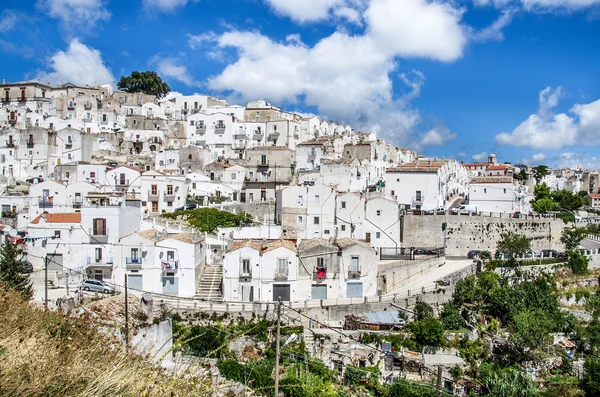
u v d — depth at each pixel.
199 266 66.50
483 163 189.12
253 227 83.19
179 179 96.19
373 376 48.56
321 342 53.25
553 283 80.94
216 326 51.88
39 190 83.00
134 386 13.55
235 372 37.59
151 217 86.06
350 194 86.81
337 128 152.50
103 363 14.36
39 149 114.25
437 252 84.69
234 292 61.41
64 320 18.23
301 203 87.06
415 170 97.12
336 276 64.00
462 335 60.34
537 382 54.94
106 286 58.84
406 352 54.25
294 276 62.22
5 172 115.25
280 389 39.91
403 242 88.75
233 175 110.06
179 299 58.59
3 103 146.38
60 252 64.88
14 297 19.08
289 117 152.62
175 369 17.44
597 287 84.19
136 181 95.50
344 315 59.72
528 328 58.47
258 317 55.44
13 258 49.72
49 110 141.75
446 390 47.72
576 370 57.62
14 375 12.55
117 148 126.81
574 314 76.12
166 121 134.38
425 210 90.81
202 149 117.25
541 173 194.12
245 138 131.12
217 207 94.69
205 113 134.00
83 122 135.38
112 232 65.00
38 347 14.21
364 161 113.94
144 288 62.91
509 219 89.38
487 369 54.12
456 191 119.31
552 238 92.25
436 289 66.75
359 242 68.44
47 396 12.35
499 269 80.88
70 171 97.31
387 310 61.84
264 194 106.56
